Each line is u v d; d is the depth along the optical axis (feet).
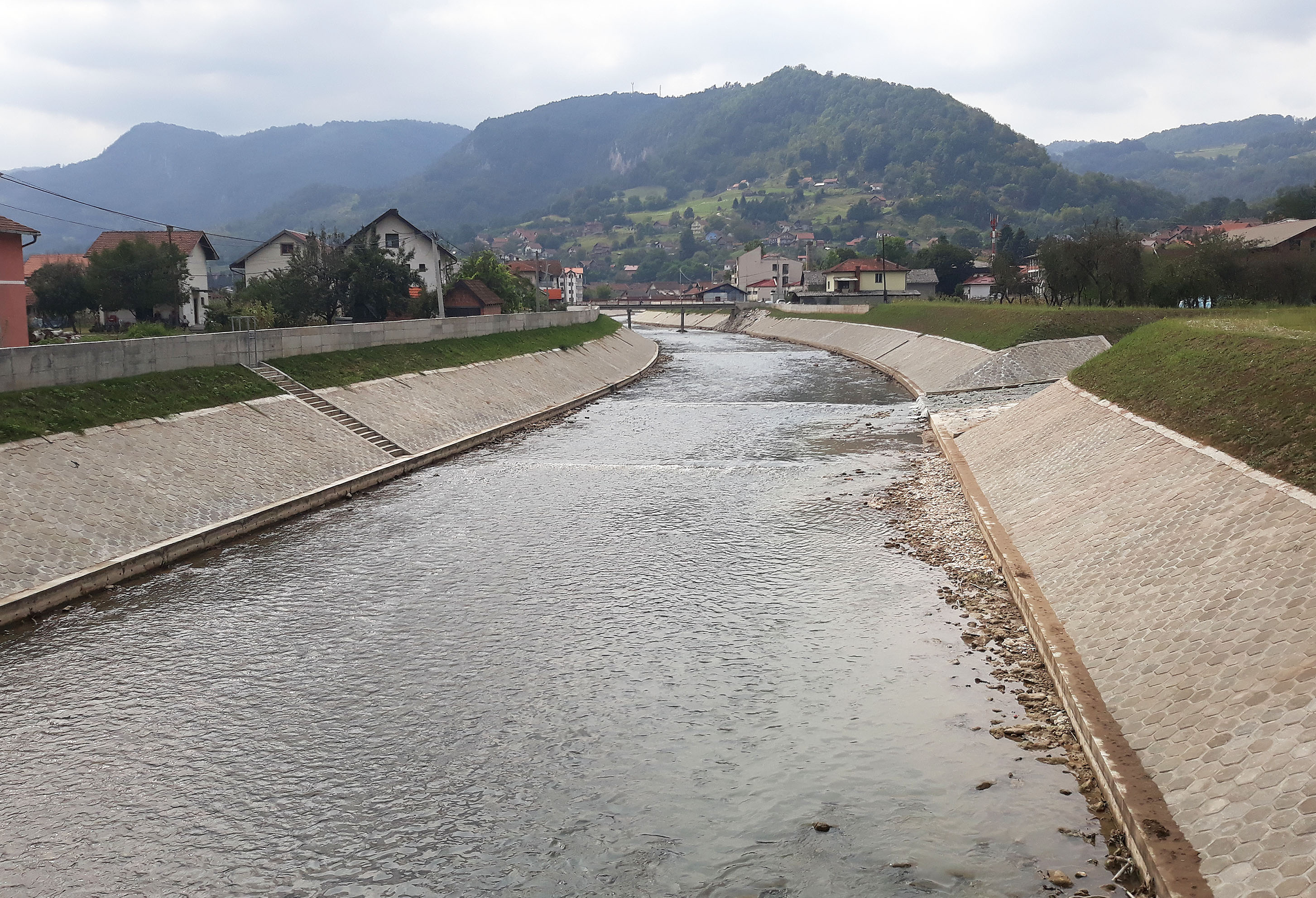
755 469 123.24
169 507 89.45
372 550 88.28
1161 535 63.67
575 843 44.06
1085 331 183.11
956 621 68.80
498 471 124.06
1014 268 313.32
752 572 81.46
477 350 190.60
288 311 224.33
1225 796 38.37
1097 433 91.97
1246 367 79.92
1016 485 95.09
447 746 52.85
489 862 42.83
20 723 55.36
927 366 213.66
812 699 57.52
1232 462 66.44
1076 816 43.93
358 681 60.85
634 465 126.82
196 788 48.93
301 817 46.29
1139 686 49.75
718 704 57.16
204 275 270.26
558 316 260.42
